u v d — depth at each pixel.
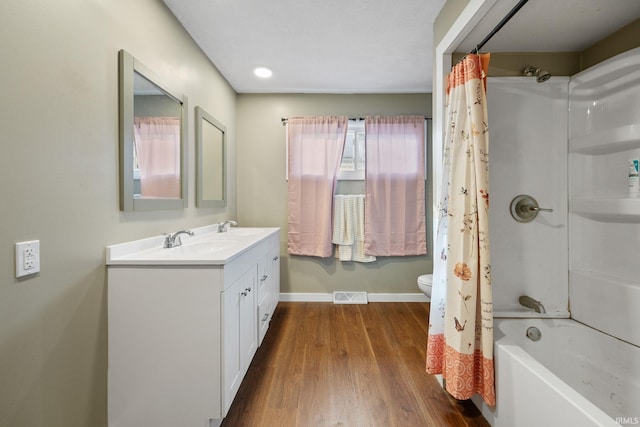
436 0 1.70
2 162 0.85
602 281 1.57
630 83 1.48
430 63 2.49
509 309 1.78
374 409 1.51
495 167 1.78
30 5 0.92
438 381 1.74
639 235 1.49
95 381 1.19
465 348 1.39
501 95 1.77
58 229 1.03
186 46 2.00
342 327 2.50
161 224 1.70
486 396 1.34
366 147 3.03
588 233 1.73
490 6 1.28
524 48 1.75
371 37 2.09
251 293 1.74
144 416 1.26
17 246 0.89
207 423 1.25
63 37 1.04
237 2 1.72
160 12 1.68
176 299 1.25
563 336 1.67
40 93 0.96
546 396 1.05
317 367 1.88
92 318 1.18
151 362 1.25
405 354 2.05
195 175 2.14
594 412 0.89
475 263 1.40
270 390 1.65
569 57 1.80
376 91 3.09
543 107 1.78
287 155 3.12
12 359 0.89
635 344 1.41
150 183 1.57
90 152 1.17
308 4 1.74
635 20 1.49
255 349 1.85
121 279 1.25
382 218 3.07
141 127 1.49
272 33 2.04
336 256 3.13
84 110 1.14
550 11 1.42
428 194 3.13
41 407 0.98
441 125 1.72
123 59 1.33
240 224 3.18
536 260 1.79
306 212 3.07
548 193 1.79
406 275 3.16
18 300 0.90
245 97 3.14
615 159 1.60
